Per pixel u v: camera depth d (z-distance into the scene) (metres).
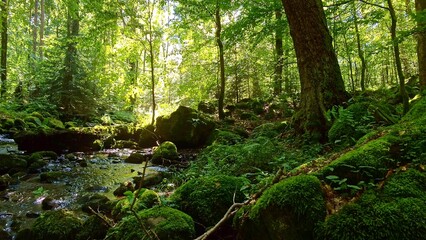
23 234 4.19
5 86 19.00
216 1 12.06
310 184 2.74
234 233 3.32
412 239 2.19
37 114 15.85
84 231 4.07
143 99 22.62
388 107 6.54
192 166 6.77
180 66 15.05
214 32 15.32
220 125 11.91
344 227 2.38
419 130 3.20
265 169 5.04
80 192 6.54
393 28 5.47
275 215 2.68
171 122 11.65
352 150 3.33
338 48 14.22
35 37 27.25
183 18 13.48
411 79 15.30
